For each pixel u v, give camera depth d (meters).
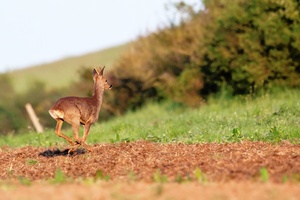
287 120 41.75
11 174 28.39
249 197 18.19
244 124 41.47
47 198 18.31
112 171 26.77
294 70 58.16
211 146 32.84
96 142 39.69
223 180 21.97
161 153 31.50
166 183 21.42
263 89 59.03
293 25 57.06
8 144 44.25
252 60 58.94
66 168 28.78
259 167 24.89
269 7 58.97
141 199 18.05
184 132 39.69
